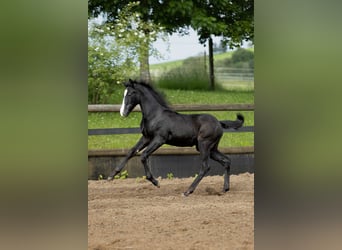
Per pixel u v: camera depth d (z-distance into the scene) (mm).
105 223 9211
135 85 12070
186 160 14055
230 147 14047
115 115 17312
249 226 8930
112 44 17500
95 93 17672
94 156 13617
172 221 9359
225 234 8484
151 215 9836
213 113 18328
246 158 14125
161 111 12055
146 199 11383
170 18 20734
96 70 17156
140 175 13828
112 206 10617
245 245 7898
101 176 13602
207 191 12023
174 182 13258
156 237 8359
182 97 20312
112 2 18781
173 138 11969
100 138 15555
